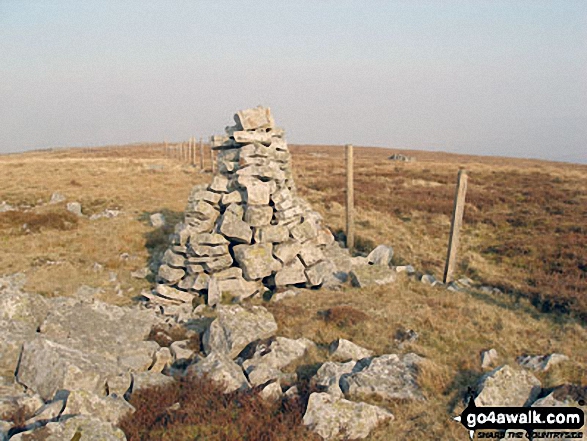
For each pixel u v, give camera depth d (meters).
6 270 15.09
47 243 18.38
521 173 44.12
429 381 8.11
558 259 16.25
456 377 8.48
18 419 6.24
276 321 11.09
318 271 14.07
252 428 6.65
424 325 10.86
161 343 10.07
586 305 11.87
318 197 29.19
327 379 8.12
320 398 7.11
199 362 8.53
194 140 50.53
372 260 16.47
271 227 13.95
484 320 11.35
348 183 17.64
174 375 8.59
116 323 10.02
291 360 9.12
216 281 12.73
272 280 13.80
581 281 13.81
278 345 9.34
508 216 24.47
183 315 11.66
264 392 7.66
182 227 14.21
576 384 8.03
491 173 44.34
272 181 14.62
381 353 9.52
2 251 17.19
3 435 5.71
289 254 13.87
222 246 13.17
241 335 9.57
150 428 6.60
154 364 8.92
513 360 9.23
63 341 8.55
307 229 14.85
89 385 7.11
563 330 10.88
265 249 13.52
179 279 13.53
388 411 7.31
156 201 26.98
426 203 27.92
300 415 6.98
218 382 7.88
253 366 8.66
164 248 18.14
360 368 8.73
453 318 11.33
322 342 10.04
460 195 14.20
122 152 86.31
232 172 15.01
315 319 11.20
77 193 28.08
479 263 16.77
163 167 43.66
